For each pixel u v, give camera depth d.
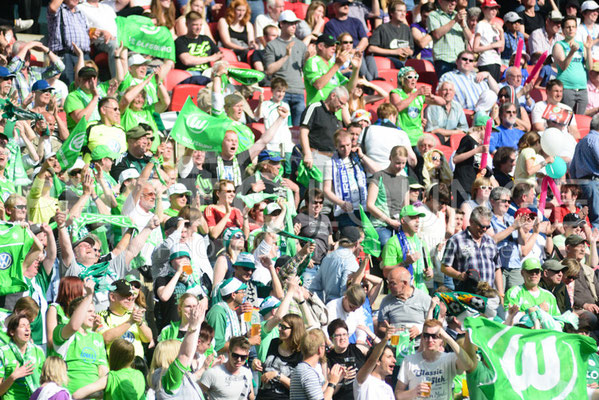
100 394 25.48
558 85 47.09
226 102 37.91
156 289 29.48
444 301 30.52
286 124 40.47
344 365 28.16
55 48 41.41
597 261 37.91
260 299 31.05
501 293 34.44
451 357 28.16
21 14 44.72
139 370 26.67
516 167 39.06
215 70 38.09
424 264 33.47
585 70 51.44
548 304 33.62
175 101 41.06
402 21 50.00
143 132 33.81
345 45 42.53
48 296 28.67
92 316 26.25
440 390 28.06
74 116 36.75
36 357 25.62
